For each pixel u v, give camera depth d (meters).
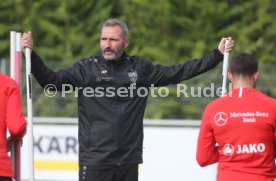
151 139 34.75
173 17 57.38
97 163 21.91
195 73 22.75
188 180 34.62
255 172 19.16
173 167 34.66
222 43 22.62
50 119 35.75
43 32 57.81
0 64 42.66
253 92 19.44
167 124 34.72
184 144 34.66
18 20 59.25
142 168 34.66
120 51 21.98
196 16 57.81
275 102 19.34
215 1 58.28
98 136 21.89
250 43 55.06
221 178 19.36
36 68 21.77
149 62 22.66
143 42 56.12
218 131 19.36
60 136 35.72
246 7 58.16
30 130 21.59
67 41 56.53
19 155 21.06
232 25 56.72
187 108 41.19
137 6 58.50
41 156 35.75
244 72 19.48
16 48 21.55
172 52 55.41
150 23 57.53
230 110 19.28
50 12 58.59
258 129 19.14
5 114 19.67
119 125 21.89
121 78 22.09
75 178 35.66
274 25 56.44
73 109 42.12
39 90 42.12
